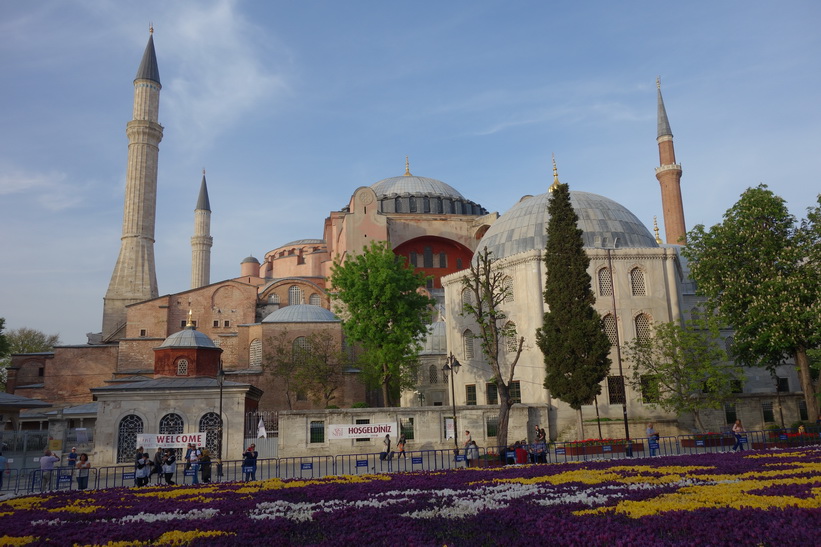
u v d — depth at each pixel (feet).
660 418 148.05
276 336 207.21
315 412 127.95
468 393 166.40
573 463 83.56
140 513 52.80
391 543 35.47
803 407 165.27
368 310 167.02
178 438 116.06
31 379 234.58
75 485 101.30
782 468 64.34
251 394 140.97
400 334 163.32
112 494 69.10
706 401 136.87
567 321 129.70
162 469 95.14
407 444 131.34
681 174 294.46
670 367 136.87
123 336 270.67
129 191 293.84
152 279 290.97
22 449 138.82
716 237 140.05
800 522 34.91
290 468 109.50
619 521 38.65
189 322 170.50
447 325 175.63
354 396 199.72
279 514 48.73
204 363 162.40
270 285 260.62
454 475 73.15
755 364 146.61
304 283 263.08
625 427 130.52
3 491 89.20
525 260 157.99
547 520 39.68
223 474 106.83
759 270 135.03
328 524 42.88
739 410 161.17
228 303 243.60
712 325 140.56
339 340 208.33
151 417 125.49
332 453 126.72
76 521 50.14
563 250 132.98
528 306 156.04
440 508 47.75
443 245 263.08
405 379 181.98
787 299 126.00
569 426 144.77
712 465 69.92
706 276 140.97
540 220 170.60
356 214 240.73
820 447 94.43
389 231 253.44
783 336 127.34
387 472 89.86
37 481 101.30
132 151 297.33
